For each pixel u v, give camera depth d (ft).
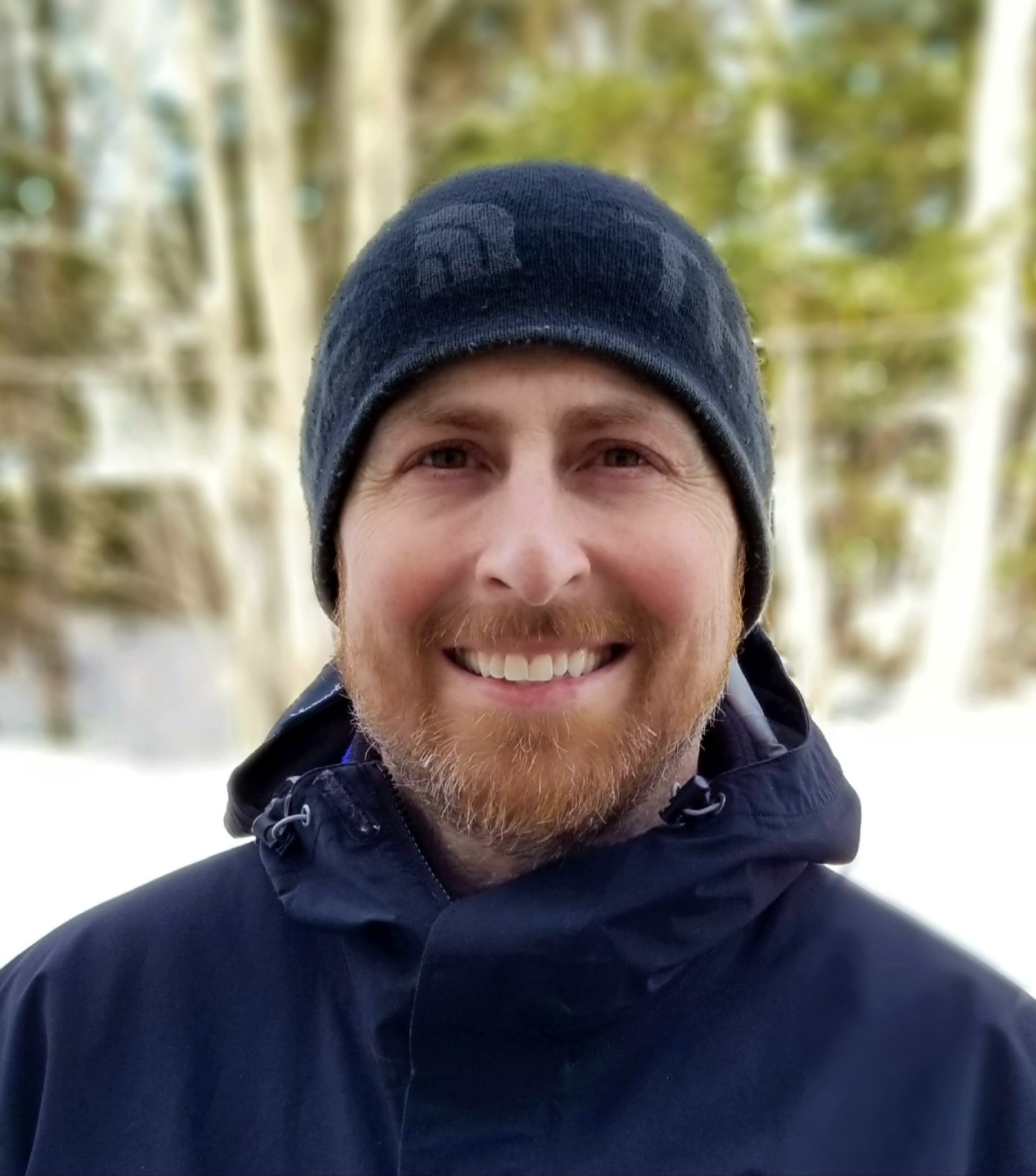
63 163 29.81
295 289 24.64
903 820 11.18
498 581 3.21
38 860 11.14
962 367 24.59
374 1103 3.20
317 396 3.73
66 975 3.67
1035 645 29.09
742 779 3.28
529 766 3.29
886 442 30.32
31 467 32.37
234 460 26.40
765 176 23.34
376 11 24.21
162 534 33.65
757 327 4.12
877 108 25.13
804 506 25.99
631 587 3.29
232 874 3.92
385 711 3.46
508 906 3.06
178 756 29.45
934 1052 3.14
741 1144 2.99
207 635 31.73
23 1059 3.60
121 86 26.71
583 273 3.24
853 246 26.71
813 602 25.57
